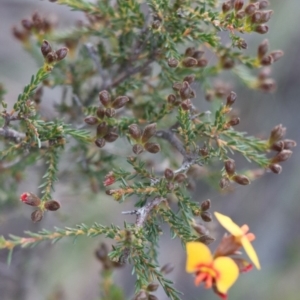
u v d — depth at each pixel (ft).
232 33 1.38
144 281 1.32
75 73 1.51
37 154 1.48
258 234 3.20
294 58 2.96
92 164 1.51
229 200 3.09
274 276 3.29
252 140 1.41
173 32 1.42
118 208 2.39
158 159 1.63
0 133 1.38
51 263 2.61
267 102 2.99
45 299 2.04
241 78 1.52
